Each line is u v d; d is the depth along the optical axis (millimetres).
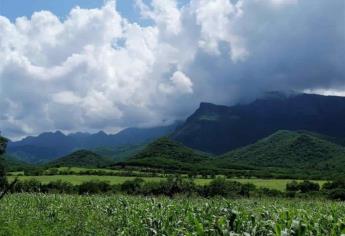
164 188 76688
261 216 18469
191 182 78375
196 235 15594
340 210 25531
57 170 125562
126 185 82500
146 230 20953
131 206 28891
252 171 168375
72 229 19891
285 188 91312
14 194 41531
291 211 18578
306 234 14609
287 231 13242
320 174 151250
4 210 26609
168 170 163125
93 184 82500
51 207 29719
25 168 126375
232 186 76750
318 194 78188
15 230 18062
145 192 77062
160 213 23297
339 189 75625
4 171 74062
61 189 81000
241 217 16734
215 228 15359
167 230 19578
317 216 18781
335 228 14797
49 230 19359
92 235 19359
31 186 77250
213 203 28375
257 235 15781
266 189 84000
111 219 24656
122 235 20562
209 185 76438
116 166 172250
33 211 26969
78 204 33281
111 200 34500
